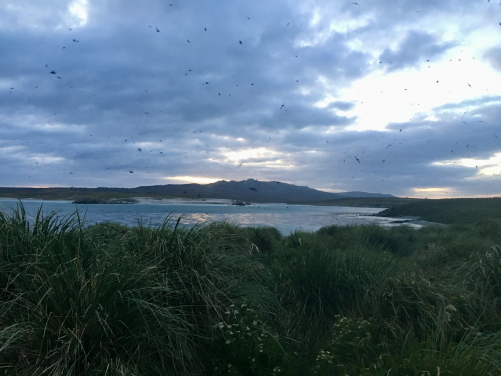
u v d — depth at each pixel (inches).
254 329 142.1
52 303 124.2
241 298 171.9
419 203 2819.9
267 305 181.6
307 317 182.7
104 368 112.0
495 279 194.1
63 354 112.6
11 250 149.8
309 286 194.5
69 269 132.1
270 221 1553.9
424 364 112.0
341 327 150.2
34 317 121.7
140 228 193.6
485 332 150.3
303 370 126.5
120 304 127.3
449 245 335.9
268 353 125.7
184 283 162.1
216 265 183.0
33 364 114.4
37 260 137.4
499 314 167.6
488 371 113.6
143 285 140.7
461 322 159.2
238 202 6451.8
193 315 152.7
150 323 131.6
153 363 127.2
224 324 141.6
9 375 111.1
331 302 189.9
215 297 157.4
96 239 180.5
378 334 153.0
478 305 169.5
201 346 144.0
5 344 109.1
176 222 183.6
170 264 168.1
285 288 201.6
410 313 166.4
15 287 139.9
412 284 177.9
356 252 229.0
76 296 122.8
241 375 122.6
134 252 168.7
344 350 138.3
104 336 122.3
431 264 291.0
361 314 171.2
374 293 182.2
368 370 114.2
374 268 212.7
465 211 2042.3
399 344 142.3
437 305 164.4
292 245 445.7
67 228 171.9
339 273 198.5
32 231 166.2
